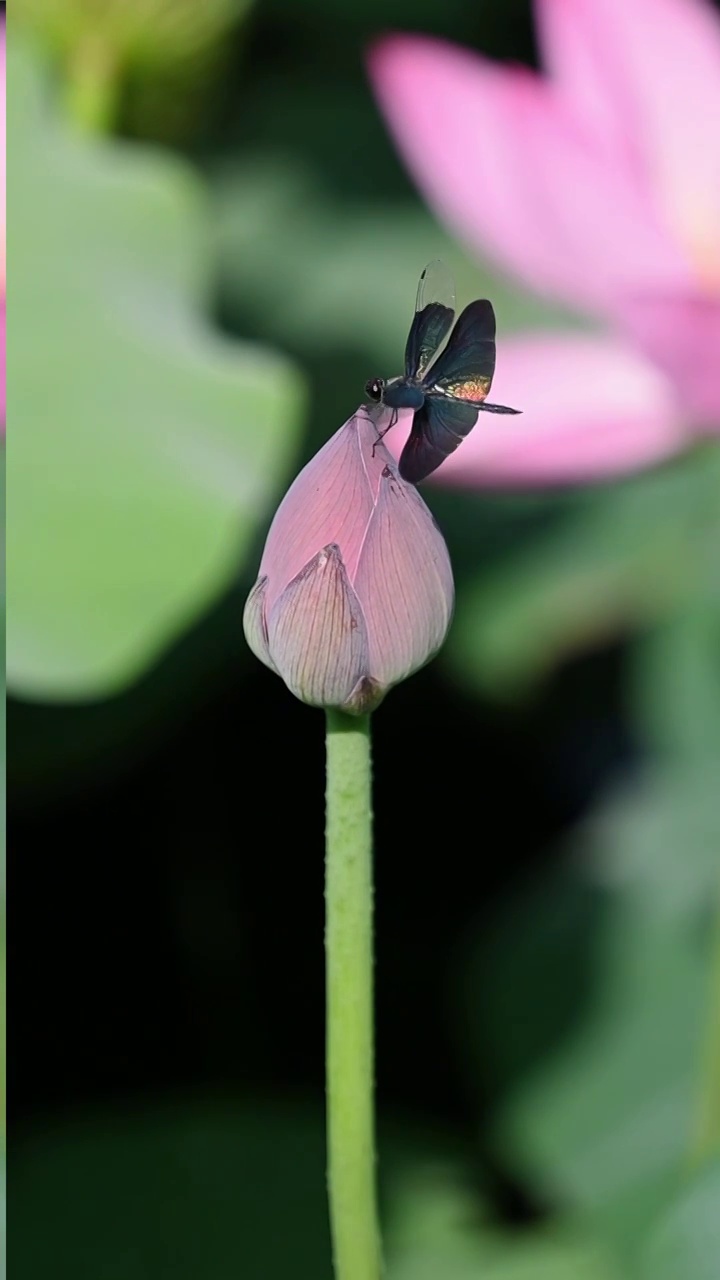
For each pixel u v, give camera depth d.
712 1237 1.31
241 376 1.41
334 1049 1.13
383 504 1.11
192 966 2.09
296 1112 1.82
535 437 1.51
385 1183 1.76
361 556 1.11
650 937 1.92
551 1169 1.77
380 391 1.10
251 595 1.12
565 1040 1.87
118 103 1.78
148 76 1.77
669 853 1.99
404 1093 2.06
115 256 1.45
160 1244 1.63
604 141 1.69
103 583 1.36
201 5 1.72
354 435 1.11
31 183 1.46
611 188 1.59
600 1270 1.62
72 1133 1.77
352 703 1.11
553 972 1.93
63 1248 1.62
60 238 1.45
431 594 1.11
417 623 1.11
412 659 1.11
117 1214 1.66
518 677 2.03
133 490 1.38
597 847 2.03
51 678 1.34
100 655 1.34
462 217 1.64
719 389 1.45
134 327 1.42
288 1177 1.71
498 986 1.93
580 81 1.70
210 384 1.41
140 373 1.41
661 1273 1.31
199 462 1.39
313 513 1.11
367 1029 1.13
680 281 1.60
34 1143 1.77
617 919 1.95
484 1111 1.84
